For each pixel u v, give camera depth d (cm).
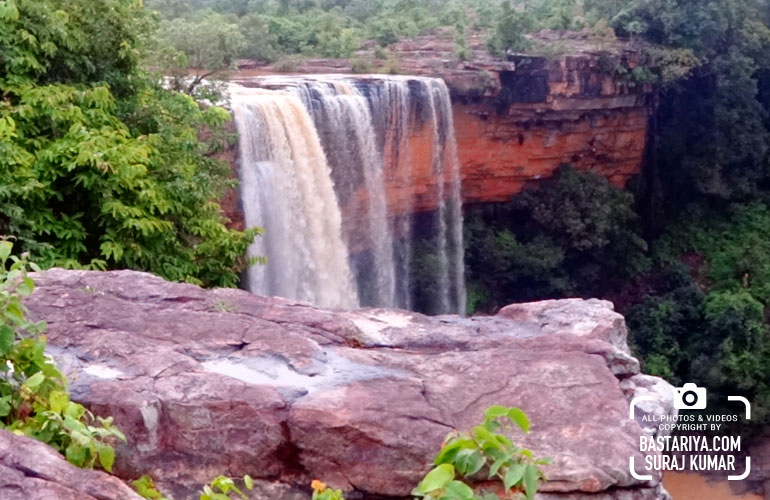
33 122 987
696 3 2920
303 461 411
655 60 2878
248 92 1950
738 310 2667
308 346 481
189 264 1059
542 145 2870
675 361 2723
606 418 419
